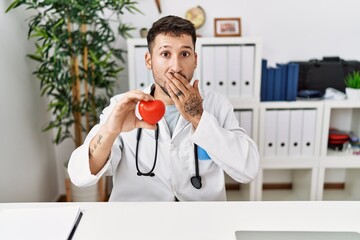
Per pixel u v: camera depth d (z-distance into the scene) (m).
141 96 0.92
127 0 1.99
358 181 2.41
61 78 1.90
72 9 1.78
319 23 2.35
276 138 2.19
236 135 1.19
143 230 0.82
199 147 1.22
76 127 2.09
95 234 0.81
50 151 2.39
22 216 0.87
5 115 1.74
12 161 1.81
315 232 0.80
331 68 2.28
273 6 2.32
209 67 2.04
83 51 1.97
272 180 2.66
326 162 2.22
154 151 1.25
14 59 1.85
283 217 0.88
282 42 2.38
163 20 1.08
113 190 1.29
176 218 0.88
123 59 2.24
